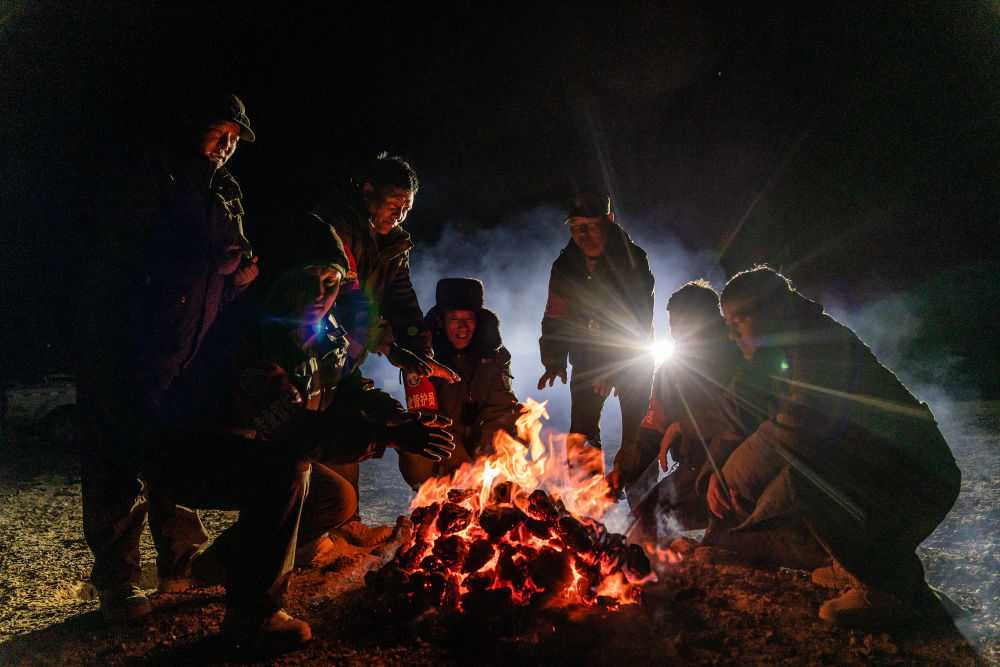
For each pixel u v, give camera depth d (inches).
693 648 116.0
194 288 122.6
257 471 116.7
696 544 166.2
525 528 132.3
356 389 133.2
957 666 109.9
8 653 125.6
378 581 127.8
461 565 131.6
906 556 124.4
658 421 175.2
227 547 124.6
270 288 125.5
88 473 125.3
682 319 168.4
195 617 132.3
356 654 116.8
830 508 125.6
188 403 123.5
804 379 129.0
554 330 200.1
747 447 145.2
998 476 253.4
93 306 121.0
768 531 150.1
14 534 239.5
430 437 122.6
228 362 125.8
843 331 131.4
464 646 118.0
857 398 126.4
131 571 131.0
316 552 162.6
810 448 128.1
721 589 139.4
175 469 121.5
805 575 149.3
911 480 124.3
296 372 122.6
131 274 120.2
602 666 111.4
